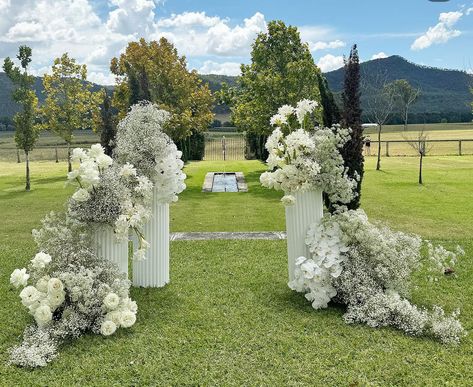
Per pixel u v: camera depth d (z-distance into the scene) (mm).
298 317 5516
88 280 5219
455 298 6156
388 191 16125
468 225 10781
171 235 10055
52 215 5910
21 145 18438
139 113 6562
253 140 33938
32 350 4602
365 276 5711
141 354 4629
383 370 4250
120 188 5816
